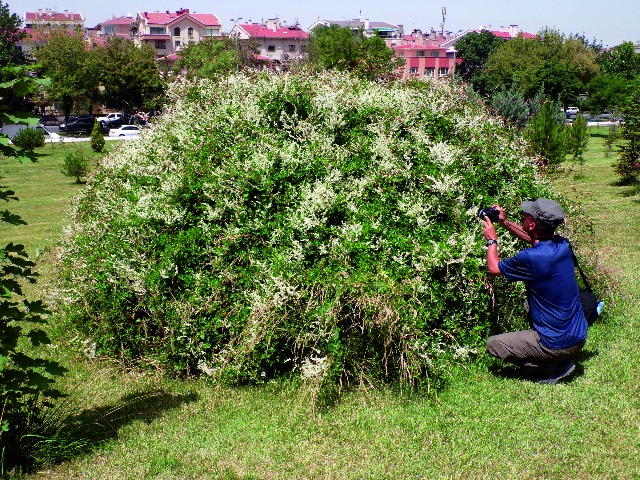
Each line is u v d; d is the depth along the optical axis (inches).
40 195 751.7
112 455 161.6
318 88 295.1
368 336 194.2
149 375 210.1
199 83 344.8
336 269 199.3
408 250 207.0
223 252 210.8
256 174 223.8
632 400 179.3
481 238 223.0
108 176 285.4
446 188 221.5
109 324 215.5
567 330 185.6
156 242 221.0
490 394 187.3
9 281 152.1
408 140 253.8
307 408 182.7
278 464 156.5
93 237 243.0
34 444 157.5
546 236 188.7
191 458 160.1
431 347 197.5
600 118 2107.5
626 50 2527.1
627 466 149.6
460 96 309.3
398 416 177.5
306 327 195.9
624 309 248.7
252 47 1676.9
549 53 2812.5
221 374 198.2
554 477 146.9
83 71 2069.4
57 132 2033.7
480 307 213.5
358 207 222.2
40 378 155.7
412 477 148.9
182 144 267.4
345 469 153.1
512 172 256.1
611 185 651.5
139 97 2169.0
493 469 150.7
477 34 3843.5
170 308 207.3
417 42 3875.5
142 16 4010.8
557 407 177.6
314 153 241.4
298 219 210.4
